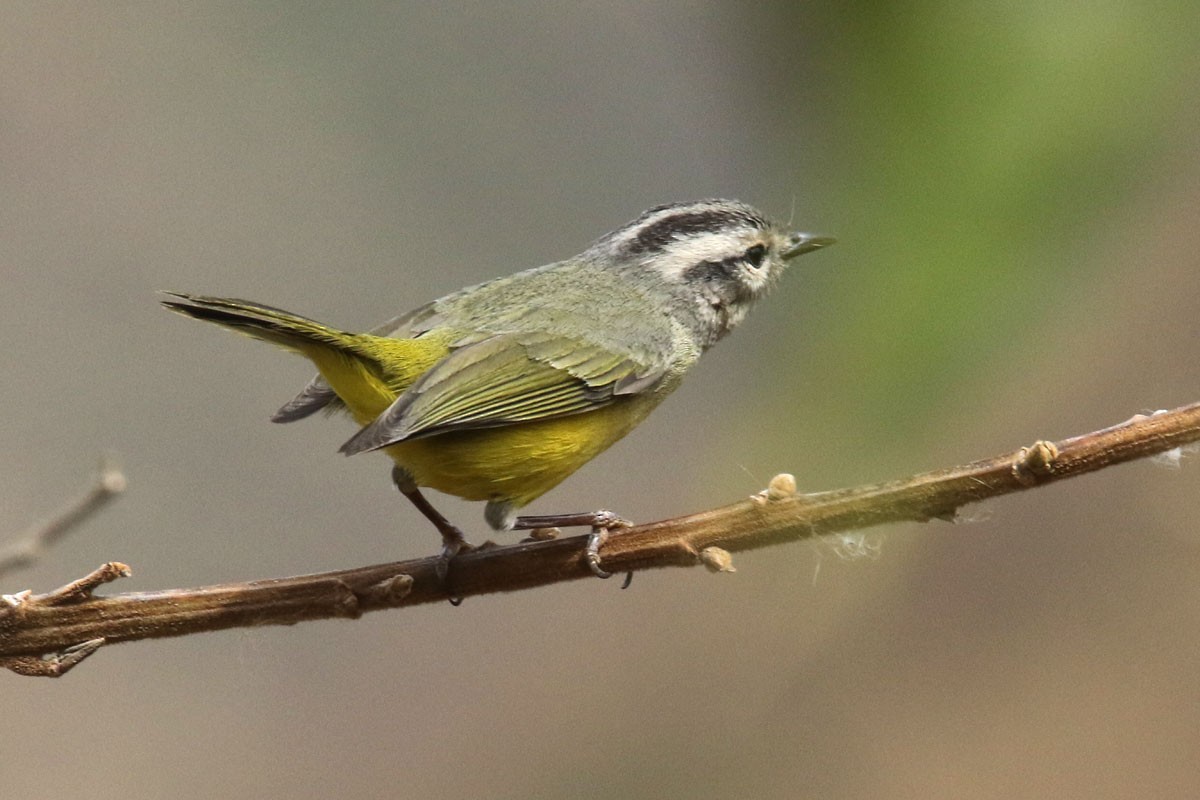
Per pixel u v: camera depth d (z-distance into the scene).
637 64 15.70
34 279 14.86
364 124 15.98
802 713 12.88
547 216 15.60
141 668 14.51
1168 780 11.59
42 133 15.30
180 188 15.47
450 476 8.59
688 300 10.07
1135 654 12.47
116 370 14.78
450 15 16.31
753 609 13.75
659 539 7.50
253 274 15.23
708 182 13.45
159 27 16.02
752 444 10.51
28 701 14.10
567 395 8.90
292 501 14.83
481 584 7.71
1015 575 13.16
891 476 9.41
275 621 7.43
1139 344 11.50
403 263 15.49
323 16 16.39
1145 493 13.19
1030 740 12.26
